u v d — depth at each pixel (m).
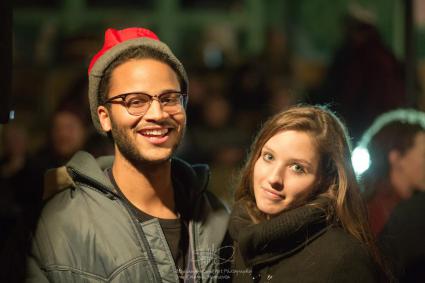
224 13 6.81
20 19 6.35
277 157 2.38
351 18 4.88
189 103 5.38
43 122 5.68
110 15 6.57
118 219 2.30
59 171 2.38
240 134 5.26
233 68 5.71
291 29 6.66
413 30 4.17
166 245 2.32
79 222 2.28
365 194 3.27
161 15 6.68
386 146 3.27
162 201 2.42
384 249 2.50
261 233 2.32
